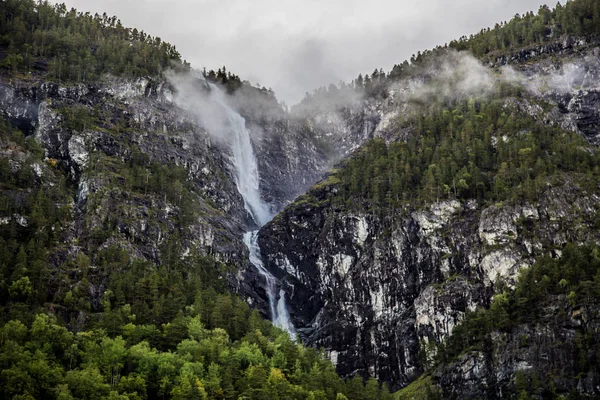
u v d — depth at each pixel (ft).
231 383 566.36
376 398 626.23
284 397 554.87
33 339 560.20
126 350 577.02
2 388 498.28
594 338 614.75
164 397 565.94
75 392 516.32
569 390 601.21
